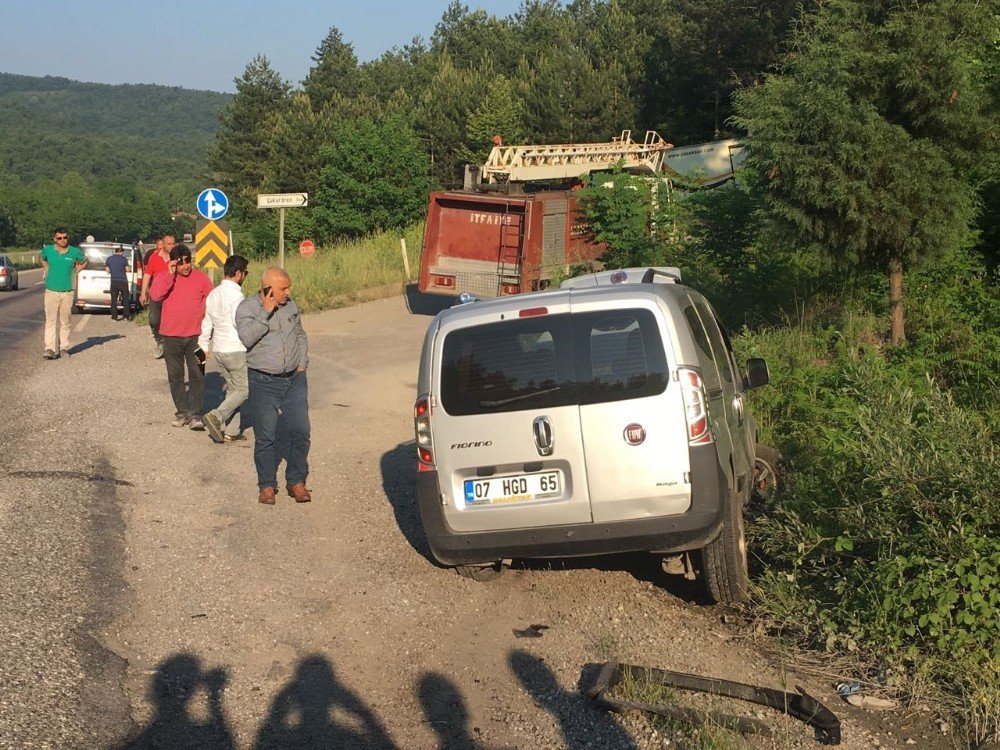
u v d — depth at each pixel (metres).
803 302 13.09
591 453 5.79
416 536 7.51
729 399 6.61
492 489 5.94
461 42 113.88
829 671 5.15
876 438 6.05
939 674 4.95
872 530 5.73
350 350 17.75
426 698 4.87
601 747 4.31
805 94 9.94
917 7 9.80
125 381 14.65
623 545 5.83
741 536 6.03
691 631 5.71
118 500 8.34
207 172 95.88
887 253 10.48
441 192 20.78
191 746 4.36
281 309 8.34
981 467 5.55
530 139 55.31
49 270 17.31
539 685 4.97
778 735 4.30
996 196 11.94
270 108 92.38
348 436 11.09
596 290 6.05
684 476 5.73
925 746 4.38
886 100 9.92
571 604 6.14
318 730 4.54
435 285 20.97
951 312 10.94
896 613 5.23
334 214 45.72
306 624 5.83
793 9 36.09
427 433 6.04
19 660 5.02
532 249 20.12
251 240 54.56
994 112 9.90
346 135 45.31
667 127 47.66
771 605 5.89
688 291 6.86
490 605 6.13
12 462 9.28
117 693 4.84
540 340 5.90
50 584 6.18
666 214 19.52
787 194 10.36
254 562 6.90
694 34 42.19
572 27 94.31
